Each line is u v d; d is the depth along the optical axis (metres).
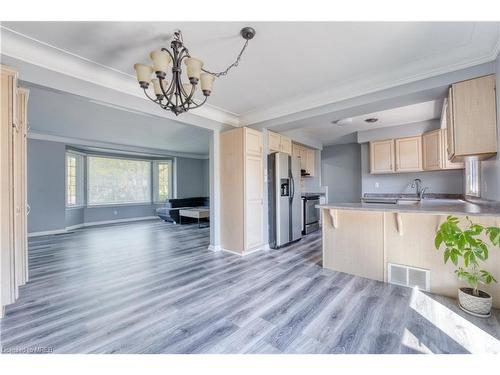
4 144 1.87
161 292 2.42
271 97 3.31
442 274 2.31
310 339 1.65
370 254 2.73
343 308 2.06
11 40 2.00
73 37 1.98
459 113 2.25
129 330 1.77
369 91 2.79
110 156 7.46
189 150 7.84
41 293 2.40
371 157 5.07
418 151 4.53
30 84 2.18
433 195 4.70
